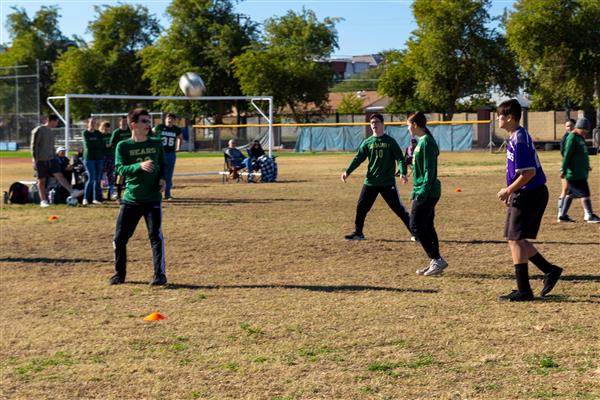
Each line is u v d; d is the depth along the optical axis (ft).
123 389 18.70
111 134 64.44
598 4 173.37
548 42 175.01
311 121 223.92
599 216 49.83
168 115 65.36
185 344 22.36
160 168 30.94
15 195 63.98
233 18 222.89
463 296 27.94
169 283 31.07
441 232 44.06
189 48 219.41
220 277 32.17
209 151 179.83
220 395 18.16
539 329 23.16
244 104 219.41
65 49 320.70
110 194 66.13
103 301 28.17
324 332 23.34
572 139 47.11
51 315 26.20
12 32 322.55
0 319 25.73
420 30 201.77
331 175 96.32
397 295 28.25
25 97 199.82
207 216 53.47
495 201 60.90
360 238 41.68
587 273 31.48
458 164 116.98
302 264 34.94
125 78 259.60
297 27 221.25
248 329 23.76
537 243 39.63
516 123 26.61
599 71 175.32
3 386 19.02
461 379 18.92
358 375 19.35
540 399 17.48
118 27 262.26
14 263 36.22
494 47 196.75
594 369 19.43
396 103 231.09
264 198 66.49
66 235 45.09
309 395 18.06
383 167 40.70
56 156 64.39
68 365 20.61
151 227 30.81
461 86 203.10
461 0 193.77
